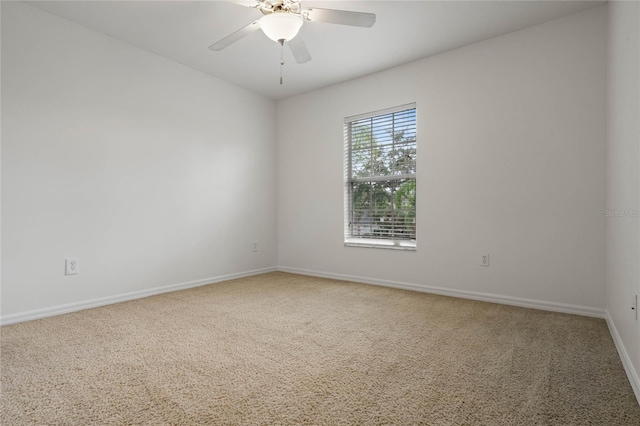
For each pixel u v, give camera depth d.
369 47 3.12
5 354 1.88
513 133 2.88
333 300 3.06
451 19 2.67
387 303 2.96
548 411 1.33
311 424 1.25
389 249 3.63
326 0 2.42
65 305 2.68
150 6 2.51
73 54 2.73
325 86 4.11
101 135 2.89
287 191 4.53
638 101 1.46
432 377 1.62
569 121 2.63
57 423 1.26
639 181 1.44
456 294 3.18
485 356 1.85
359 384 1.55
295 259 4.46
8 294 2.41
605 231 2.50
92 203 2.84
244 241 4.19
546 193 2.73
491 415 1.31
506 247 2.92
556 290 2.70
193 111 3.61
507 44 2.89
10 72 2.41
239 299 3.10
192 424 1.25
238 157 4.11
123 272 3.04
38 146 2.54
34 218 2.53
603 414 1.31
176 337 2.14
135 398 1.43
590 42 2.55
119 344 2.03
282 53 3.24
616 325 2.04
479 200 3.05
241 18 2.67
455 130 3.17
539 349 1.94
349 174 4.02
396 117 3.63
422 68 3.37
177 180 3.47
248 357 1.85
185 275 3.54
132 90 3.10
